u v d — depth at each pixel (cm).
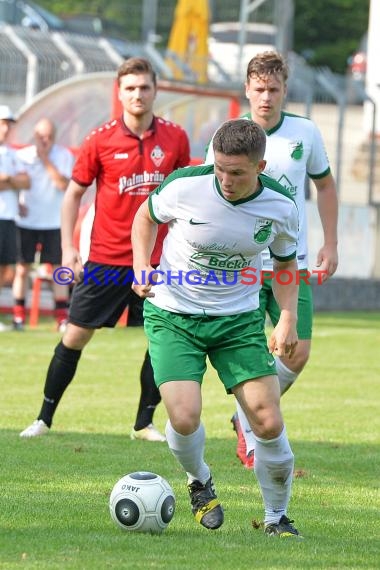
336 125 6931
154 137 2669
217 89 6188
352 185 7088
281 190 1797
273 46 8119
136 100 2620
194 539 1731
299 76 6569
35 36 6675
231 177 1689
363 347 4944
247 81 2427
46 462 2353
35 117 5703
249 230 1780
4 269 5075
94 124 5841
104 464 2347
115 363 4194
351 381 3878
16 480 2164
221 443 2680
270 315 2445
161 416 3141
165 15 8525
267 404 1758
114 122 2672
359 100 6988
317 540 1752
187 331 1822
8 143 5191
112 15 9112
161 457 2442
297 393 3575
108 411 3102
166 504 1767
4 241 5019
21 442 2588
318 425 2962
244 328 1817
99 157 2650
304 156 2442
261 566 1568
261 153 1686
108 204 2648
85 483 2150
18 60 6588
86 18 9100
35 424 2703
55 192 5038
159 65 6956
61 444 2577
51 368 2686
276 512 1798
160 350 1816
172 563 1570
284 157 2423
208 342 1822
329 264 2531
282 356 1827
